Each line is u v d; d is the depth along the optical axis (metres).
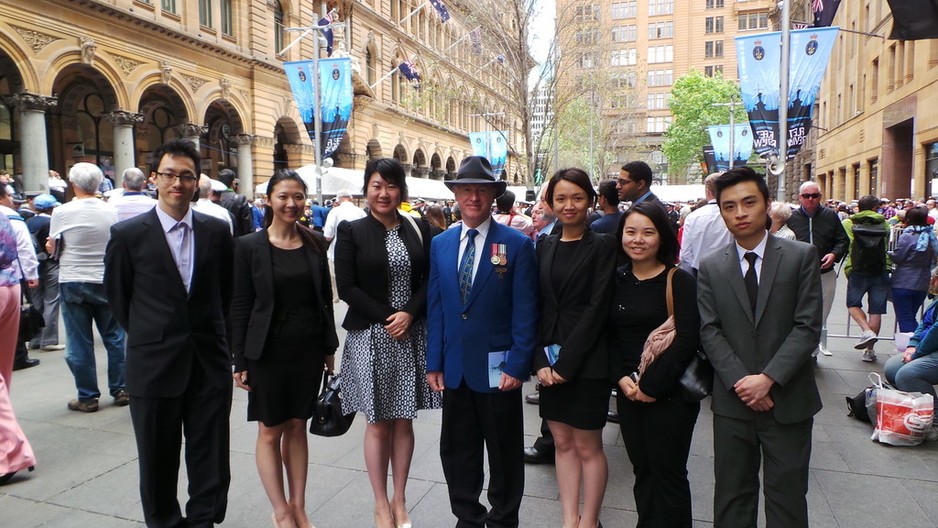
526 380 3.26
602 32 20.94
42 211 8.23
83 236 5.53
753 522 2.93
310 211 16.14
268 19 26.19
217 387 3.47
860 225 7.47
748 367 2.83
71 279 5.49
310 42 28.56
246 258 3.43
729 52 86.12
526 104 18.89
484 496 4.05
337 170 17.86
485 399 3.32
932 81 22.06
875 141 29.23
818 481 4.17
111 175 22.20
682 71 87.56
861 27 31.95
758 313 2.82
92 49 18.02
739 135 29.75
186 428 3.45
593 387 3.17
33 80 16.41
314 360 3.52
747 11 84.25
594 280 3.13
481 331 3.30
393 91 37.41
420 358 3.67
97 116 21.66
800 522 2.81
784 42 10.53
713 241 5.28
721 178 2.89
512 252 3.30
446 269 3.38
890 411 4.79
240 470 4.41
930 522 3.60
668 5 87.81
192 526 3.37
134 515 3.75
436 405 3.72
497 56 18.73
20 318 4.95
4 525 3.62
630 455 3.17
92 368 5.69
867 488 4.06
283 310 3.42
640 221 2.96
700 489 4.05
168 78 20.92
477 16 18.64
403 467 3.68
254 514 3.78
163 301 3.32
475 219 3.31
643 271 3.07
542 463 4.57
